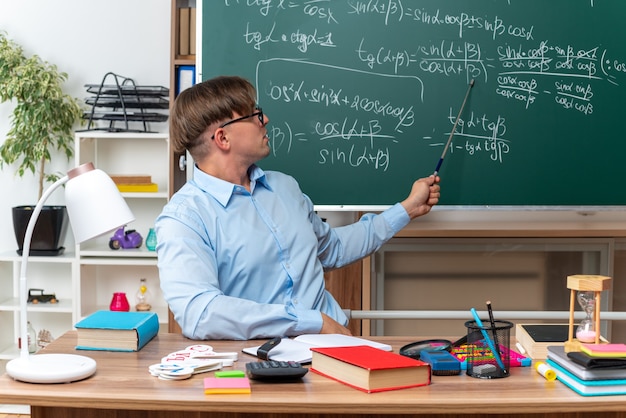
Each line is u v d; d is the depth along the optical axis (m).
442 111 2.83
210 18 2.80
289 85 2.82
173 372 1.55
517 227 3.19
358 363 1.50
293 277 2.10
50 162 3.90
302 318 1.89
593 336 1.62
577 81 2.84
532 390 1.50
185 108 2.10
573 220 3.48
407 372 1.51
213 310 1.85
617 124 2.85
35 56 3.74
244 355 1.74
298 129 2.83
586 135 2.85
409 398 1.44
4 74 3.69
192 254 1.94
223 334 1.86
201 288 1.89
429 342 1.77
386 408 1.42
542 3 2.82
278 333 1.88
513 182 2.85
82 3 3.84
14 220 3.72
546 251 3.16
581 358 1.49
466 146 2.83
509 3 2.82
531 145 2.84
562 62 2.83
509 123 2.84
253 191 2.15
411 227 3.16
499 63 2.83
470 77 2.82
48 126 3.79
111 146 3.89
